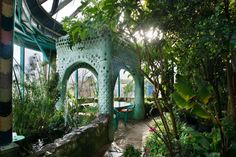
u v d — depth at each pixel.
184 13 2.38
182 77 2.97
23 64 6.39
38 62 5.16
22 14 4.91
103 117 5.75
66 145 3.43
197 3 2.29
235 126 3.32
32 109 4.04
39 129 4.08
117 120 7.48
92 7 2.82
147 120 8.78
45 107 4.41
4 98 2.34
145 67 3.46
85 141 4.20
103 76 6.14
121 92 11.74
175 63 3.87
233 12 2.43
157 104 3.23
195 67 3.85
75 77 8.54
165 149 3.72
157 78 3.16
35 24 5.75
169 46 3.35
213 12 2.37
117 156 4.79
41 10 5.20
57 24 6.30
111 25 2.80
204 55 2.51
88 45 6.43
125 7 2.48
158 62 3.21
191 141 3.61
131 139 6.09
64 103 5.94
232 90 3.49
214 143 3.19
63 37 6.93
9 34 2.34
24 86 4.16
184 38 2.65
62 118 5.20
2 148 2.31
